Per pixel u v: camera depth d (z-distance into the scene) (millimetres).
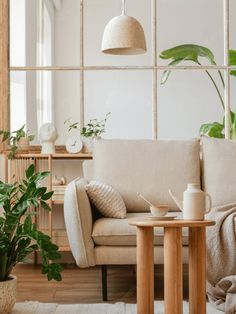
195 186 3643
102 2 6641
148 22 6602
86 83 6621
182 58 6574
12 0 6457
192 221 3504
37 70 6574
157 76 6594
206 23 6680
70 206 4398
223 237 4266
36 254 6062
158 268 5816
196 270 3660
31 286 4879
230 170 5172
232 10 6645
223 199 5102
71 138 6102
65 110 6637
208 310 4043
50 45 6637
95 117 6645
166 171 5164
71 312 3967
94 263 4402
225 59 6605
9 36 6391
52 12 6758
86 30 6637
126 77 6605
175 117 6605
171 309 3479
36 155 5934
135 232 4395
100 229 4414
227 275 4223
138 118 6641
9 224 3844
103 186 4738
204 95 6602
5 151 6070
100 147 5242
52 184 6074
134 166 5160
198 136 6625
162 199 5094
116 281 5121
